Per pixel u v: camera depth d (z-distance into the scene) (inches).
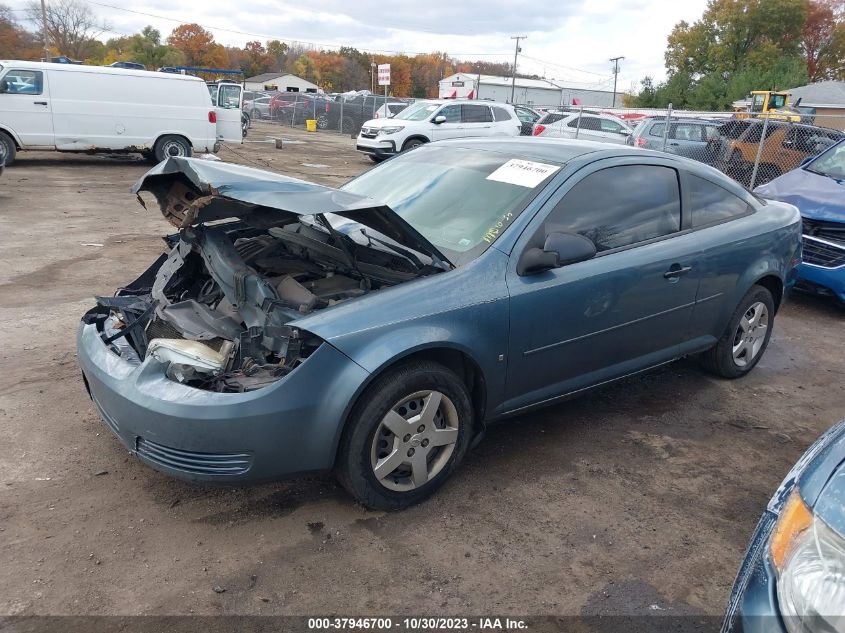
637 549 121.2
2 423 152.6
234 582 108.3
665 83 1893.5
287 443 113.6
